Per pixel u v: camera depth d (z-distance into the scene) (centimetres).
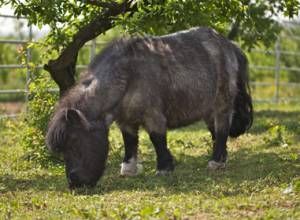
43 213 1442
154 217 1338
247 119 2056
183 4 2005
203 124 3047
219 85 1919
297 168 1872
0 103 3953
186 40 1877
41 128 2133
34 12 1977
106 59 1744
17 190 1722
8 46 4488
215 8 2120
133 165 1869
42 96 2183
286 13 2272
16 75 4603
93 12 2114
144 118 1783
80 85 1709
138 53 1772
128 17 2006
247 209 1412
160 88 1784
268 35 2597
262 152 2172
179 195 1559
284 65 4841
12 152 2270
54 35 2094
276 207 1415
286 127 2583
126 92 1733
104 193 1639
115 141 2486
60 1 1914
